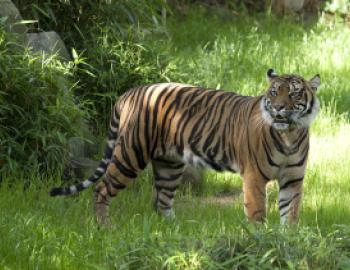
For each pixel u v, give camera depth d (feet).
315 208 40.22
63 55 48.65
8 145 41.45
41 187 40.75
